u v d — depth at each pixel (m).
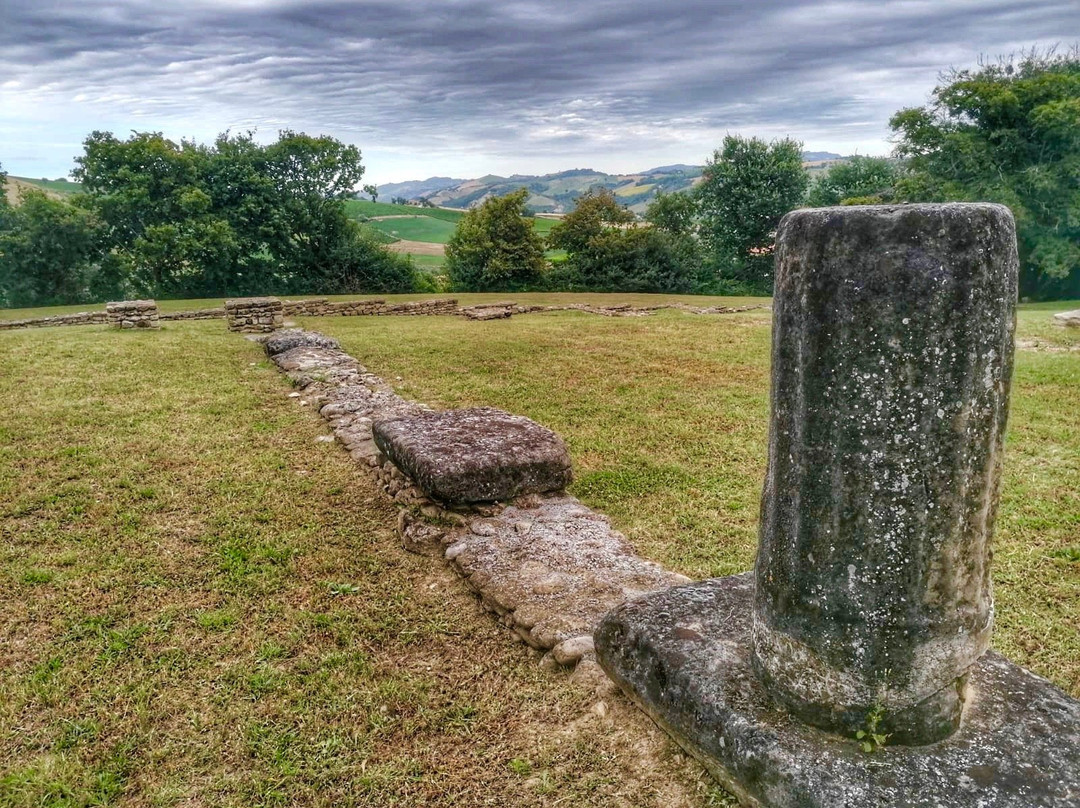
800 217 2.12
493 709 3.11
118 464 6.16
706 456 6.69
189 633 3.69
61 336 13.57
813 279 2.05
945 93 30.08
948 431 1.98
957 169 30.67
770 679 2.36
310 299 25.14
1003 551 4.60
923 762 2.10
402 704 3.16
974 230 1.92
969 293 1.93
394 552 4.63
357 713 3.10
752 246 45.81
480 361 11.73
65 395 8.54
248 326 15.01
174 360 10.88
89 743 2.92
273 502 5.42
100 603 3.97
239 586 4.17
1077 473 6.01
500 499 4.88
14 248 31.34
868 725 2.14
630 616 2.95
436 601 4.03
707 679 2.53
